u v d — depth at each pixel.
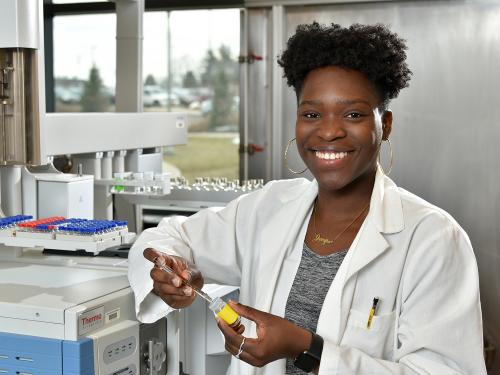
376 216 1.23
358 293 1.22
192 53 4.69
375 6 3.71
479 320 1.16
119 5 3.04
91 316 1.46
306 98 1.19
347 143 1.17
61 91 4.92
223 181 2.94
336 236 1.27
